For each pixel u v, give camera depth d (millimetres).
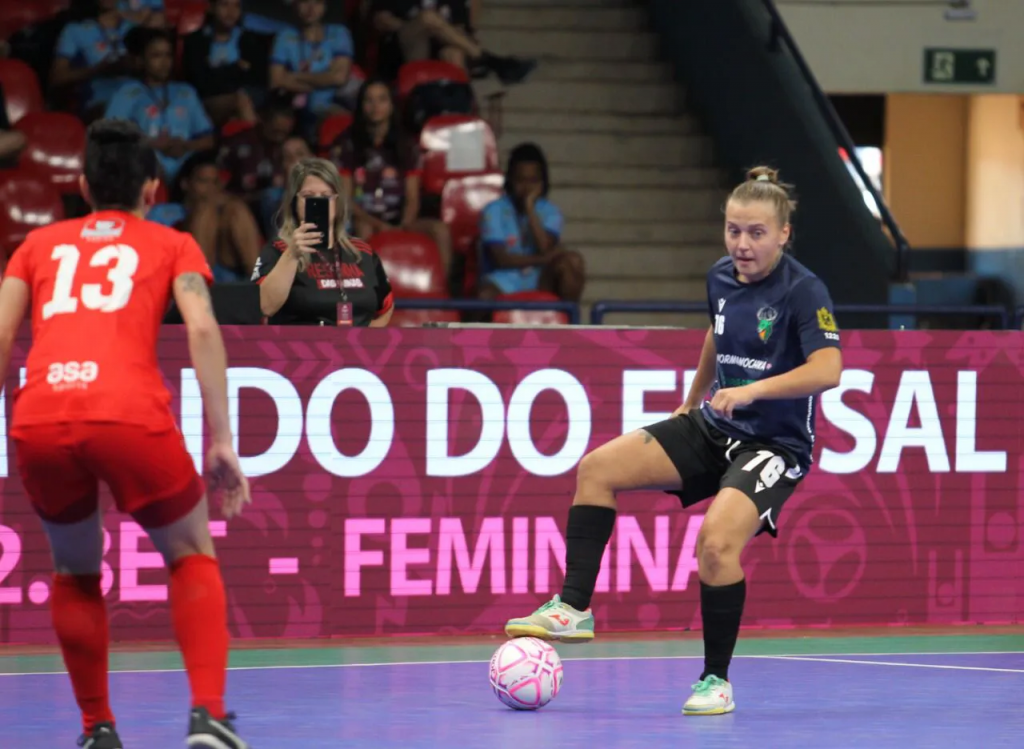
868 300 37688
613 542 21188
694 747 13016
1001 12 48531
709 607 14844
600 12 43719
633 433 15727
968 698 15781
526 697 14875
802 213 39031
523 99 40938
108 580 19875
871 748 13047
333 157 35219
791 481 15266
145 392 11469
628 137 40906
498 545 20891
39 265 11875
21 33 36562
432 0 39000
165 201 34344
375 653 19031
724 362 15484
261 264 20562
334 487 20422
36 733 13617
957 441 22047
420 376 20609
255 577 20188
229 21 36344
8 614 19719
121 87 35062
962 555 22094
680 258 39375
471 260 36312
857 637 20719
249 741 13234
